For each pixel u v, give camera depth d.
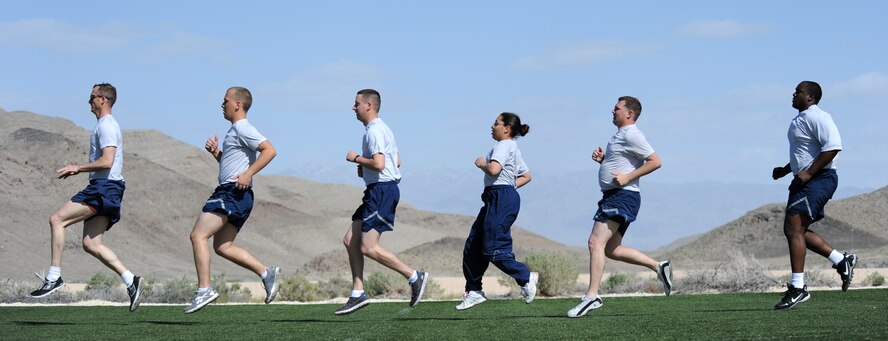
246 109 13.55
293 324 13.67
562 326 12.45
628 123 14.06
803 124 13.83
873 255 97.25
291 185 183.00
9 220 89.69
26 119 151.25
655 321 12.73
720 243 118.19
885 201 122.81
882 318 12.13
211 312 16.95
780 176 14.80
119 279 43.88
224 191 13.42
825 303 15.75
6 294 28.94
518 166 14.80
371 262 92.25
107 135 13.45
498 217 14.52
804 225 14.03
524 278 14.64
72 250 85.00
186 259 100.50
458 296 33.94
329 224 134.38
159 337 11.94
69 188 106.88
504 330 12.07
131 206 109.62
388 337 11.56
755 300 18.09
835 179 13.79
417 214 166.38
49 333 12.52
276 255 115.19
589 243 14.12
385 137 13.91
